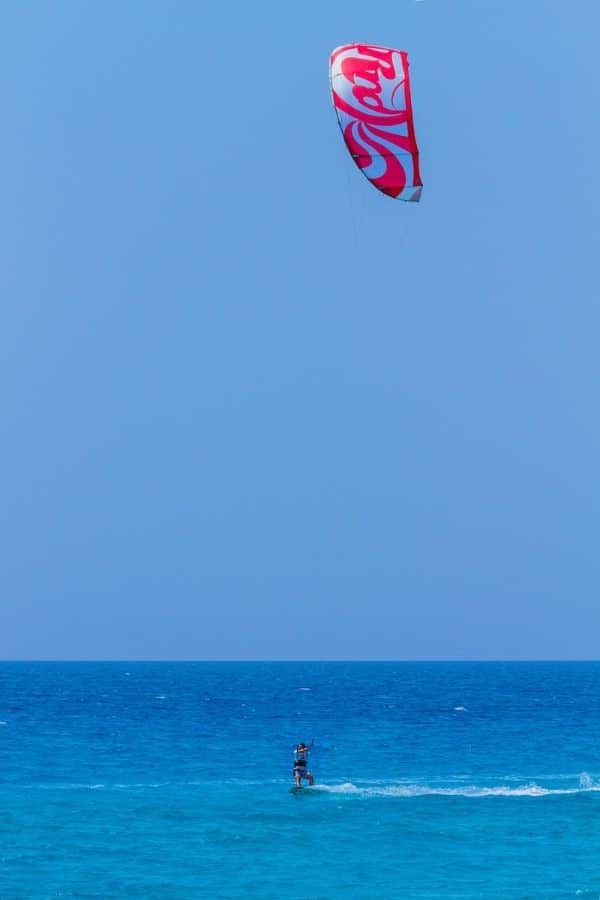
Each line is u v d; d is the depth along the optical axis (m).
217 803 178.88
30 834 153.75
